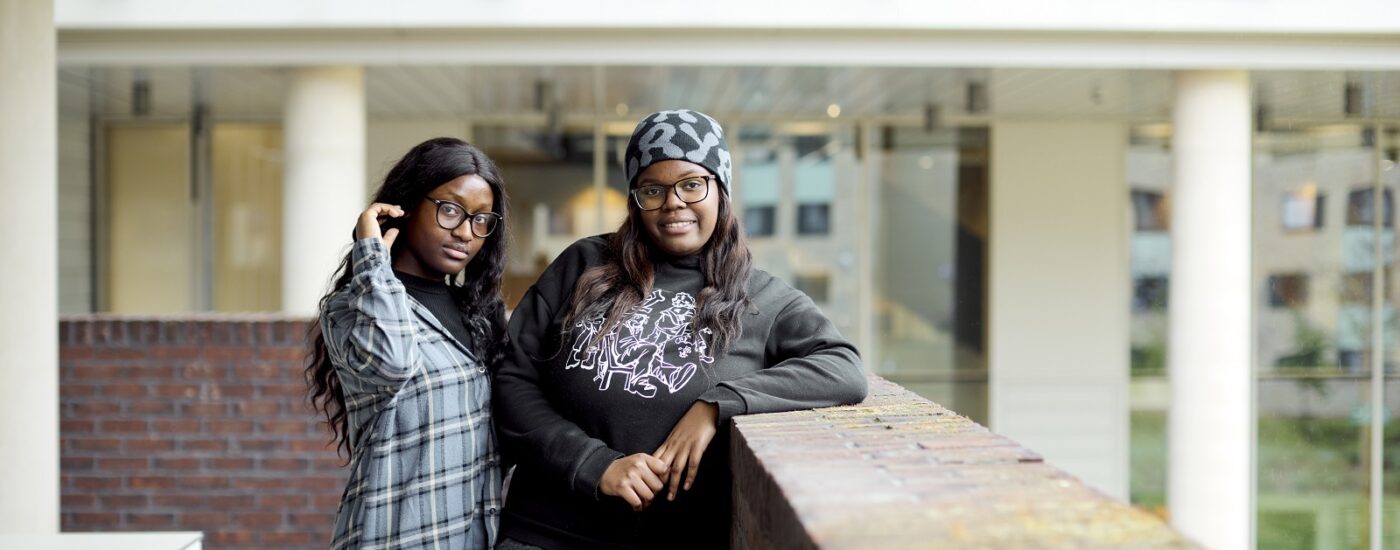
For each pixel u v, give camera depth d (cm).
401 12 585
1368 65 621
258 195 951
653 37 605
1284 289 952
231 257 952
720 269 213
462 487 217
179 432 565
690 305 212
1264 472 949
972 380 948
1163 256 951
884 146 947
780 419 185
